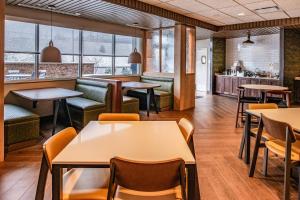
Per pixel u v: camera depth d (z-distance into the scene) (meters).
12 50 6.11
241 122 6.18
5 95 5.69
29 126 4.37
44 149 1.77
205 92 12.27
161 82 8.14
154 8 6.25
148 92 6.95
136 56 7.11
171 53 8.33
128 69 8.88
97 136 2.18
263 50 10.30
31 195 2.75
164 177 1.55
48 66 6.80
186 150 1.85
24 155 3.95
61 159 1.64
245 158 3.66
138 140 2.08
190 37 8.10
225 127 5.73
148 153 1.78
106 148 1.88
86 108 5.40
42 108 6.34
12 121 4.11
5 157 3.86
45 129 5.58
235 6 6.12
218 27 9.08
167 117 6.84
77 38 7.41
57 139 2.00
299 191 2.65
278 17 7.43
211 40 11.43
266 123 2.80
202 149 4.27
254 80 9.70
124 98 6.73
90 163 1.60
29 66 6.43
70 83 6.95
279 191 2.88
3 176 3.21
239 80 10.31
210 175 3.28
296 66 9.02
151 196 1.75
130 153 1.77
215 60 11.55
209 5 6.07
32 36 6.41
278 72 9.62
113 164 1.55
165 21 7.25
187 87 8.07
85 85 6.65
